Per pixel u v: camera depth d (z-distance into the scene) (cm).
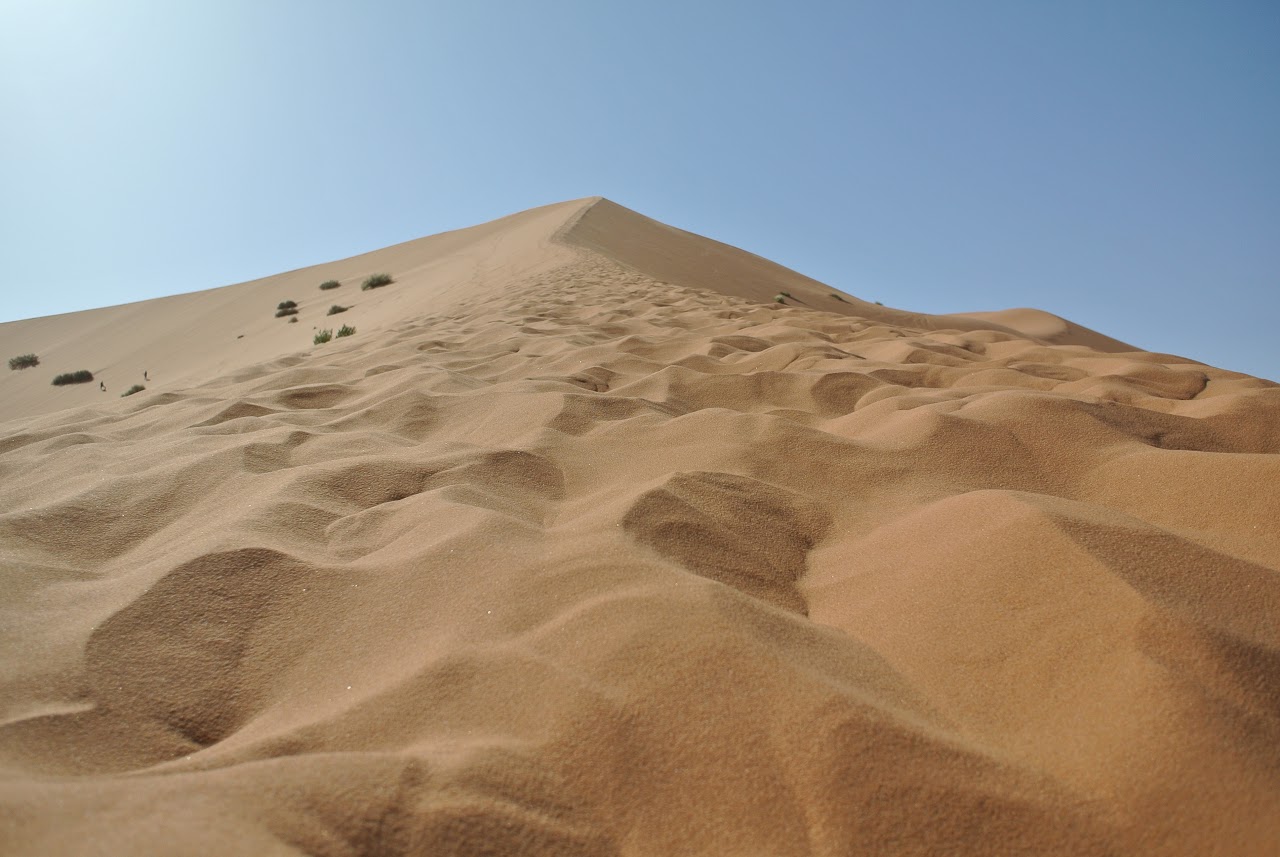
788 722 152
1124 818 134
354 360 728
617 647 176
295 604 210
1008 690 168
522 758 147
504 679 170
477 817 133
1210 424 365
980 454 323
